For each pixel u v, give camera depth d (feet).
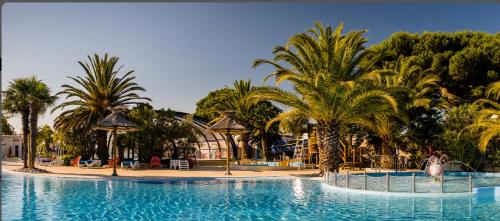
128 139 97.96
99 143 107.86
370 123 77.71
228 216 35.63
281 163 95.55
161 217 35.22
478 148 82.58
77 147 107.96
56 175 70.64
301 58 71.97
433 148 93.81
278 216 35.55
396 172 78.79
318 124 74.74
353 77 71.61
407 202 42.57
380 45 111.55
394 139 95.81
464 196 46.44
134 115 97.81
